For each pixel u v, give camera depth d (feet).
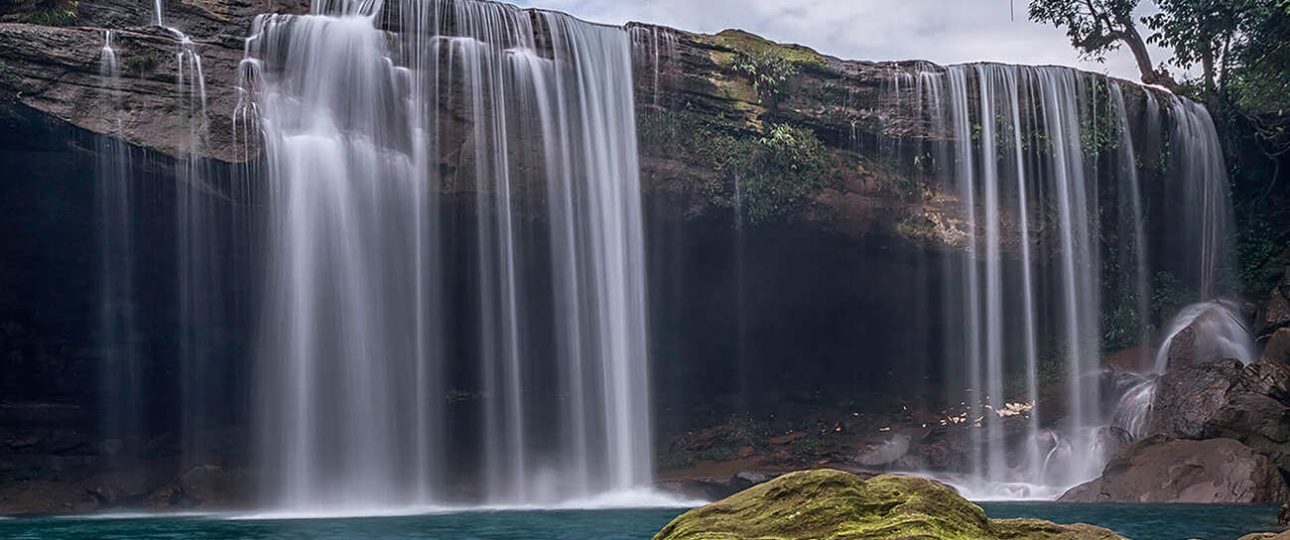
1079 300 105.19
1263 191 114.11
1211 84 116.06
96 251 82.99
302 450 80.79
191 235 79.56
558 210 89.25
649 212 94.27
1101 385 100.89
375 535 58.03
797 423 109.19
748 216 96.73
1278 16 106.73
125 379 92.94
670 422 107.14
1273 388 81.05
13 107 73.46
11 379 91.66
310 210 80.89
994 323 102.73
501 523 65.92
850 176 100.37
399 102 85.15
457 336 90.33
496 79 87.81
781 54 100.07
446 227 86.43
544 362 90.17
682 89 95.86
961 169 102.89
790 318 107.86
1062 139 105.19
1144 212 109.91
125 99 76.33
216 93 79.05
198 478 85.51
